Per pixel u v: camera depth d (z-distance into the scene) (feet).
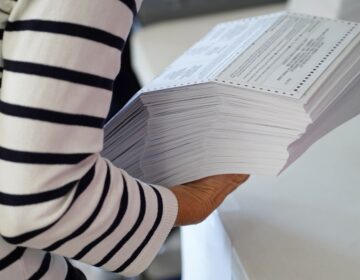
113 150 2.52
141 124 2.38
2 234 1.82
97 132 1.78
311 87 2.05
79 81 1.68
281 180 2.77
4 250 2.00
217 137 2.19
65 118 1.68
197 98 2.20
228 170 2.19
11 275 2.05
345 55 2.23
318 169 2.81
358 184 2.68
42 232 1.76
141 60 4.34
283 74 2.14
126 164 2.51
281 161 2.06
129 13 1.80
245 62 2.27
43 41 1.65
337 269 2.25
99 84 1.74
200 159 2.25
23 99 1.66
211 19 4.75
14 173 1.69
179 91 2.23
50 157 1.68
